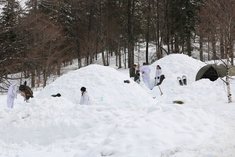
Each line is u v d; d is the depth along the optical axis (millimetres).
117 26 49812
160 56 47156
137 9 49000
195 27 43562
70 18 40688
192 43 51531
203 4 40594
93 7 47094
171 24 45562
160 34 51188
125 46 51062
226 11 18312
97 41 49281
